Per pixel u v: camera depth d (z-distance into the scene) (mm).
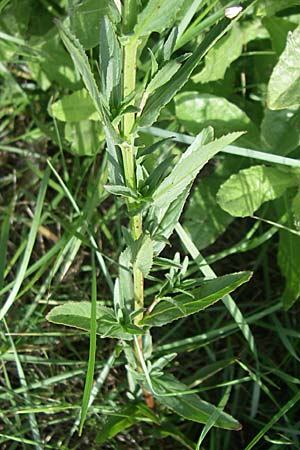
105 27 385
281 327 582
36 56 635
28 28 644
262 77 637
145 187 436
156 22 372
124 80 392
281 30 588
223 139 409
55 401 586
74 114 607
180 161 422
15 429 576
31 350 602
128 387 594
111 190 418
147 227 461
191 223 613
